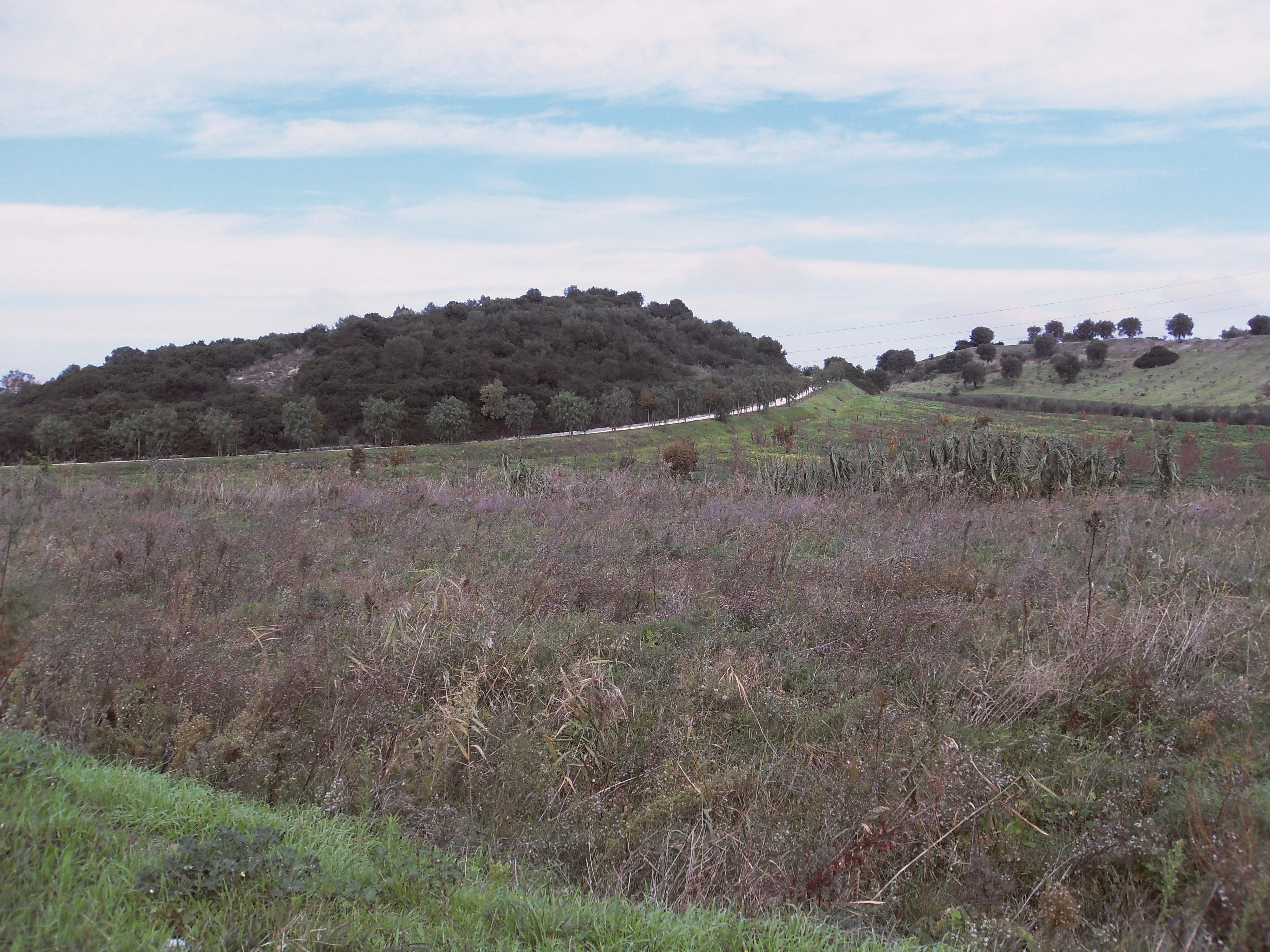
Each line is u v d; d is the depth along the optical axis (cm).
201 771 451
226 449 6250
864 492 1493
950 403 8631
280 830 363
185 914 277
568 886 375
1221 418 5597
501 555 1002
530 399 7681
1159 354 9688
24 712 473
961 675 586
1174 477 1525
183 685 541
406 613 685
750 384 8275
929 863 403
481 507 1403
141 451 6044
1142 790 439
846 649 647
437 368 8181
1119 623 617
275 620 718
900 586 776
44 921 254
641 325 11869
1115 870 391
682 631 693
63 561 902
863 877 394
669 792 459
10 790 337
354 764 474
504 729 525
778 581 819
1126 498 1330
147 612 712
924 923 367
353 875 335
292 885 300
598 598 775
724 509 1298
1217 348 9875
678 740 505
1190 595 736
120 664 561
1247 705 501
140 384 7919
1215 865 349
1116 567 836
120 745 471
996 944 338
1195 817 389
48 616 645
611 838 423
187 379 8038
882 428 5503
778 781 468
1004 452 1476
